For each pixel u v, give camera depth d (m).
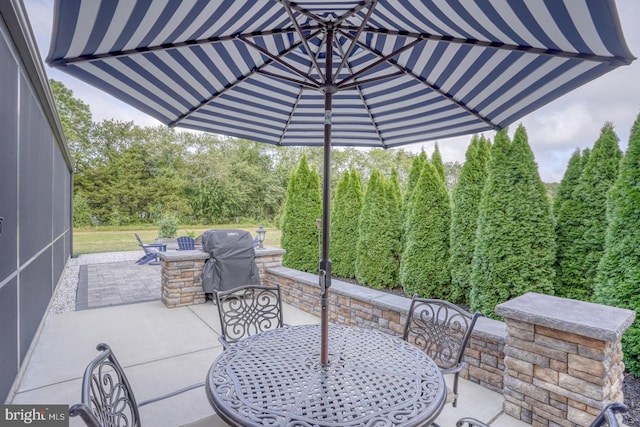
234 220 21.34
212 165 20.73
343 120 3.17
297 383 1.67
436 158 5.94
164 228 14.76
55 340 4.09
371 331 2.45
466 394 2.92
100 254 13.78
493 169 3.92
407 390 1.62
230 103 2.82
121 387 1.54
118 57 1.83
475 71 2.12
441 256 4.79
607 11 1.17
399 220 5.78
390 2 1.76
